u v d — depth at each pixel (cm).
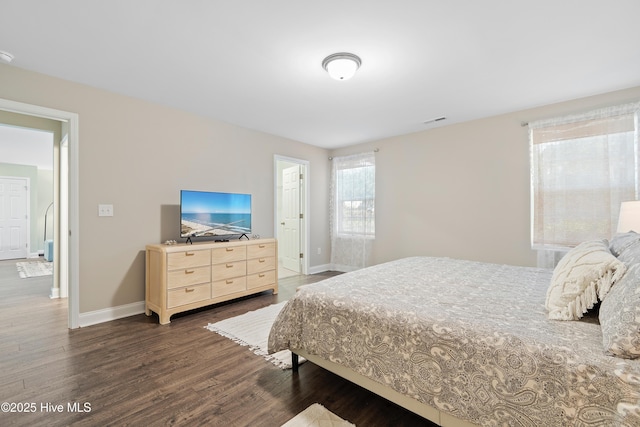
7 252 670
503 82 267
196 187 354
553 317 126
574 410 90
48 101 251
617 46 210
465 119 372
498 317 129
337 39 201
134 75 254
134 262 303
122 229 295
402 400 135
